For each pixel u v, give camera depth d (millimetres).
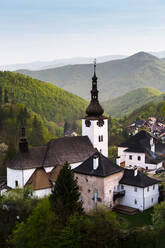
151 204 80250
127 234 61219
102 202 76938
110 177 78250
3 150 173750
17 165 87062
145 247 59344
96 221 57594
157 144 125062
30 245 59375
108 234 56500
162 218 62281
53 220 61375
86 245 56469
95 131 105188
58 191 67250
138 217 73375
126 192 80250
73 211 64312
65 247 57656
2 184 103000
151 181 80312
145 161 112875
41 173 88000
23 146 89062
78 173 81688
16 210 72188
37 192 83812
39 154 91312
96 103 106688
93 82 106062
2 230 69750
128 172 82250
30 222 61281
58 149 94500
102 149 108000
